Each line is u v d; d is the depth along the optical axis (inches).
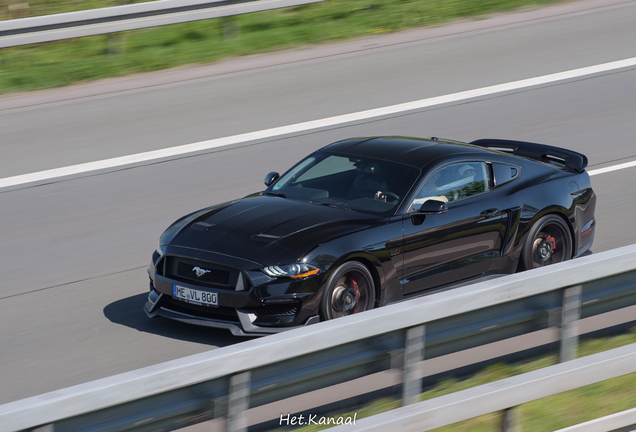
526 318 339.0
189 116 1027.9
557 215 601.0
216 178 840.9
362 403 309.4
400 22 1439.5
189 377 255.3
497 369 344.5
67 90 1133.1
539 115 1033.5
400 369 311.1
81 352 477.1
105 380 243.9
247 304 464.8
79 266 634.8
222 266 473.4
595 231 704.4
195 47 1309.1
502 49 1301.7
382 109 1048.8
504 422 337.1
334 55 1280.8
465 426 352.5
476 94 1106.1
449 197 547.2
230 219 515.5
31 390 429.4
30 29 1141.7
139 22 1218.0
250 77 1182.9
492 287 316.5
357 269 489.7
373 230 499.2
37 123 1003.3
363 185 542.6
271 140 948.0
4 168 864.9
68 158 894.4
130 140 949.8
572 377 338.3
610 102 1083.9
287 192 559.8
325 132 972.6
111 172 856.3
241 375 269.6
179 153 909.8
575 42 1333.7
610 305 365.1
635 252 352.8
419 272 522.6
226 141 945.5
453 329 321.1
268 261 468.1
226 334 501.4
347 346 295.7
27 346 487.8
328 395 299.9
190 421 266.2
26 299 569.3
